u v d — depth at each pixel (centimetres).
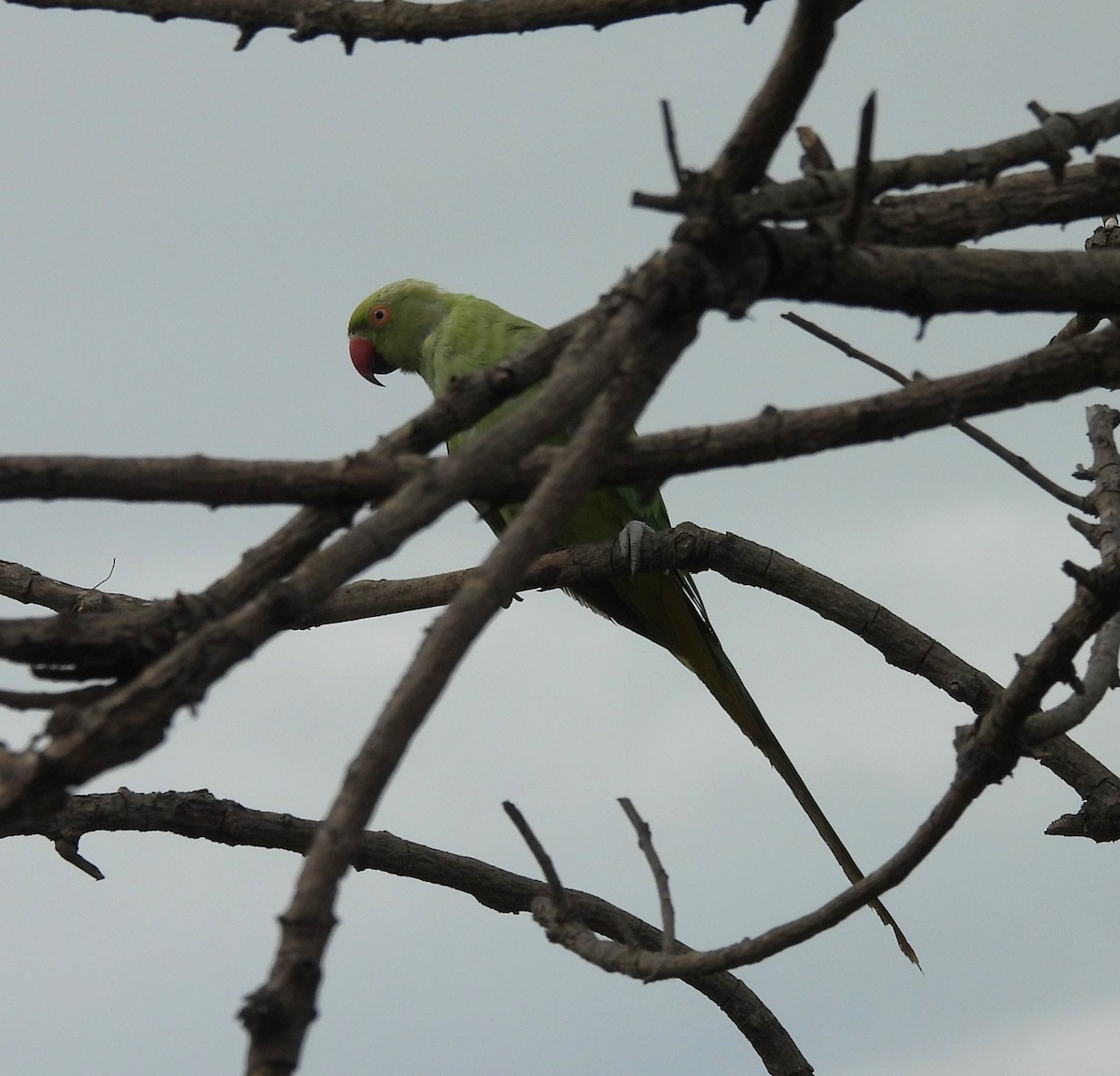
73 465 510
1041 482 895
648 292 461
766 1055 985
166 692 437
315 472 529
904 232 564
